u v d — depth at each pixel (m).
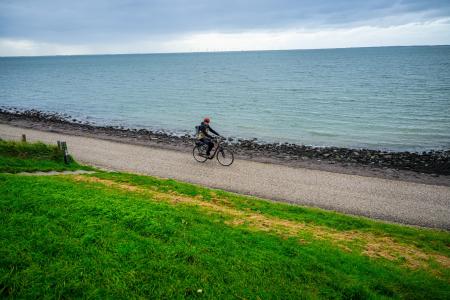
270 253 7.70
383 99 58.47
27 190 10.09
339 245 9.59
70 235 7.14
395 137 34.69
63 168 18.06
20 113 51.78
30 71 178.50
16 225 7.39
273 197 16.81
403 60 177.00
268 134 37.03
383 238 11.01
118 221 8.18
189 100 64.50
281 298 5.89
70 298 5.15
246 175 20.41
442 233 12.43
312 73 120.38
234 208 12.77
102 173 17.03
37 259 6.05
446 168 23.36
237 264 6.84
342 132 37.34
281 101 60.41
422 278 7.85
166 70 163.25
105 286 5.49
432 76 92.56
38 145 19.84
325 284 6.66
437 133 35.81
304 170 22.05
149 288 5.57
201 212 10.94
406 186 18.89
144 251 6.79
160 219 8.65
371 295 6.49
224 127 40.78
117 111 54.28
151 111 53.72
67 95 76.25
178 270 6.22
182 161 23.42
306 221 12.05
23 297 5.03
